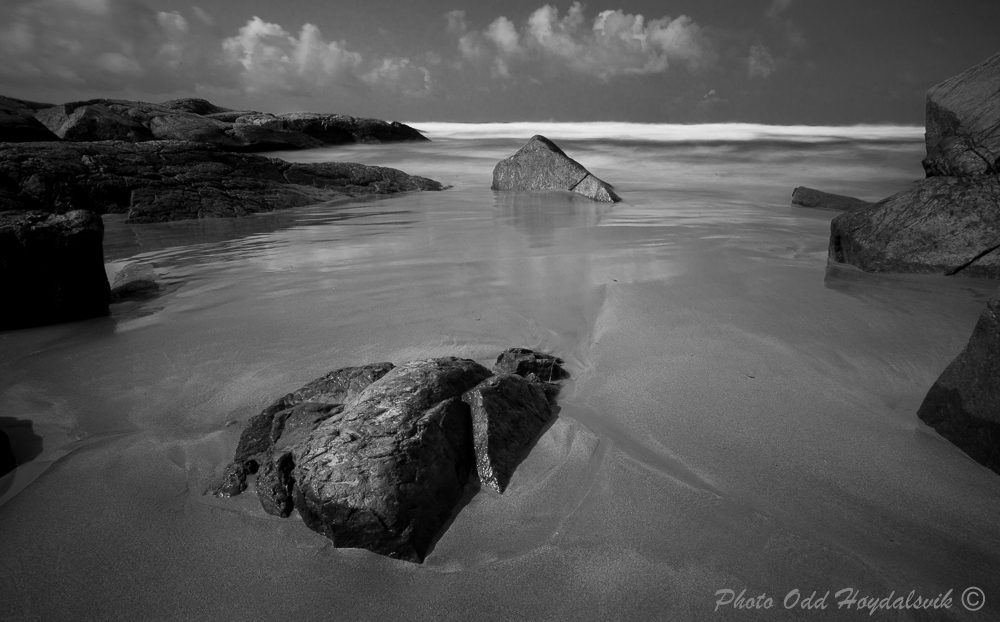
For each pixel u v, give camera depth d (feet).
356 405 8.91
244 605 6.77
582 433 9.70
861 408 10.56
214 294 18.08
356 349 13.43
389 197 40.63
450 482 8.16
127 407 11.19
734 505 8.07
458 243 24.17
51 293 15.81
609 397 11.00
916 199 19.67
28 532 7.96
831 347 13.04
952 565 7.09
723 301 15.98
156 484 8.87
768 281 17.94
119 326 15.56
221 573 7.22
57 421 10.75
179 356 13.43
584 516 7.93
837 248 20.80
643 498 8.23
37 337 14.94
